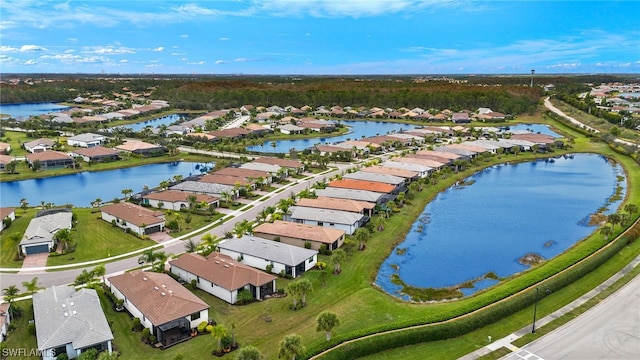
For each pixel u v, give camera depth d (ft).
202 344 179.52
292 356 160.04
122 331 188.85
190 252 264.31
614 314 200.23
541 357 170.81
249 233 290.97
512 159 561.84
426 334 181.78
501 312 197.16
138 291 203.10
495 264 271.69
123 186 445.78
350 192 368.48
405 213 353.92
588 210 373.40
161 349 175.83
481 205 386.93
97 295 207.00
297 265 240.12
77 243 283.38
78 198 404.57
